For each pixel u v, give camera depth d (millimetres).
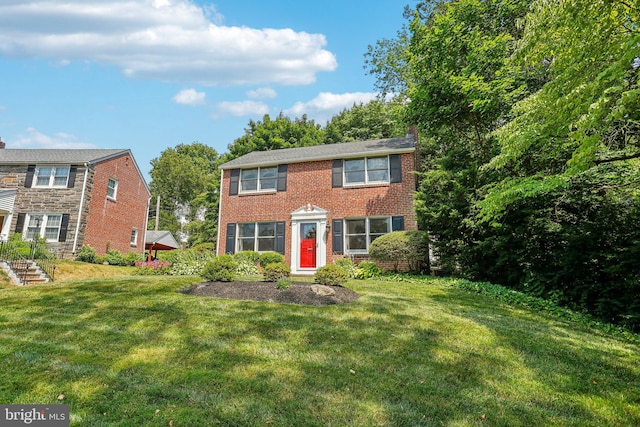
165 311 5781
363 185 13445
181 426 2535
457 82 11320
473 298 7953
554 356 4352
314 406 2850
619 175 7812
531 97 7020
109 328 4871
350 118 30094
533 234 9289
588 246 8000
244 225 14859
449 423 2680
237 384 3207
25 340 4367
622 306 7094
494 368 3822
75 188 16844
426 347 4387
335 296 7160
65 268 13352
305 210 13766
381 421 2660
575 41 5668
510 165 10352
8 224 16359
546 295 8562
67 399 2906
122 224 20172
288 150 16531
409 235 10984
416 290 8641
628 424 2807
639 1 4840
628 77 5617
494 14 12711
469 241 10750
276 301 6734
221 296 7086
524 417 2826
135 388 3107
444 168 11836
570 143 7758
